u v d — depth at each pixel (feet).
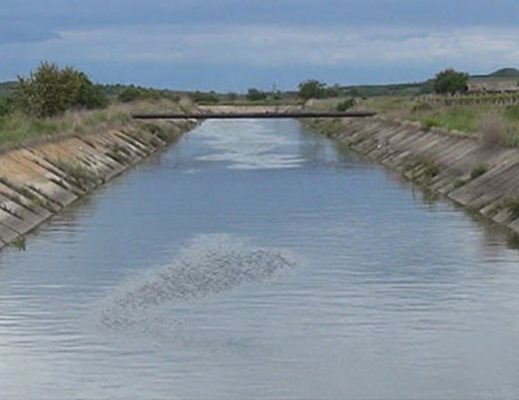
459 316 98.94
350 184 209.77
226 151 314.55
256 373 83.46
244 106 579.07
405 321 97.40
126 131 307.78
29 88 303.89
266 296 107.45
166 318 99.25
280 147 331.57
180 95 596.70
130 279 116.06
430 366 84.84
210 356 87.61
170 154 303.68
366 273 118.32
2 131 220.23
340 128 389.19
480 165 185.68
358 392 79.20
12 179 171.01
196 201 183.32
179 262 125.49
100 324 97.19
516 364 85.05
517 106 266.36
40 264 124.67
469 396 78.23
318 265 123.13
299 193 194.29
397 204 177.06
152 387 80.53
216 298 106.93
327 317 99.14
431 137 247.09
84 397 78.59
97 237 144.05
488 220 155.94
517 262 123.24
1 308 103.19
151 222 157.69
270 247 135.03
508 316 98.73
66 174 198.49
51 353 88.69
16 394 79.30
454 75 501.15
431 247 133.59
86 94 354.33
